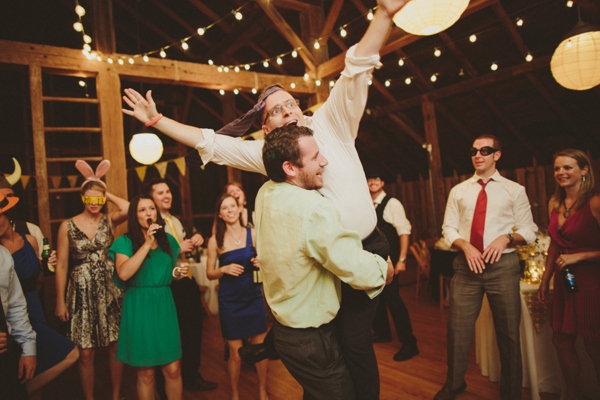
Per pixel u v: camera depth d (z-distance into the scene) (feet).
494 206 7.61
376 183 11.39
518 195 7.57
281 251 4.19
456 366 7.85
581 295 6.85
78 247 8.64
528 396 8.18
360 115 4.22
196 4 21.16
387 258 4.56
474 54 18.86
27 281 6.70
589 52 9.53
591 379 7.77
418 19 5.82
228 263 8.49
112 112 13.62
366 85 4.03
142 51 26.55
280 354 4.47
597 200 6.75
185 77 14.82
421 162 28.02
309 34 17.84
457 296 7.86
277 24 16.38
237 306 8.43
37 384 6.28
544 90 18.44
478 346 9.85
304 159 4.17
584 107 18.84
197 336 9.61
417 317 14.38
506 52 18.11
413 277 21.62
